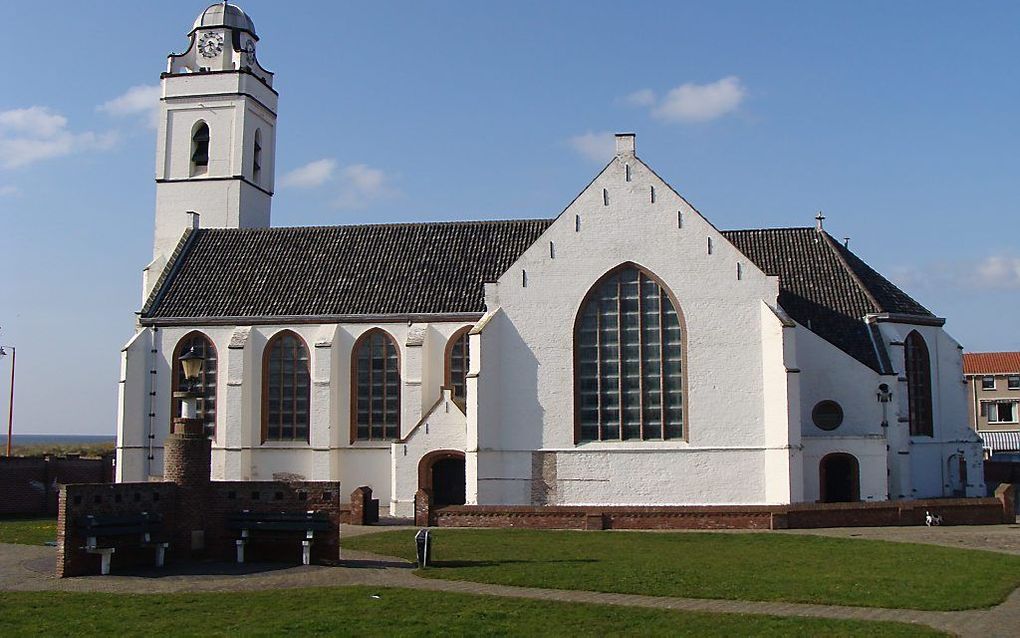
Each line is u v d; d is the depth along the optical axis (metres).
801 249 60.25
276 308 58.25
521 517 43.97
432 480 52.53
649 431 49.53
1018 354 115.56
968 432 57.88
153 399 58.56
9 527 44.31
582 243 50.84
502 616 22.12
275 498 31.80
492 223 62.72
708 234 49.94
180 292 60.69
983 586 25.86
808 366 53.34
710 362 49.22
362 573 28.95
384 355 56.91
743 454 48.41
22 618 22.16
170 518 31.31
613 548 35.28
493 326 50.66
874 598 24.33
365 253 61.69
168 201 71.00
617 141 51.25
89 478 60.28
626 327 50.22
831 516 42.72
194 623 21.47
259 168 74.06
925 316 57.72
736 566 30.17
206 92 71.31
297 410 57.41
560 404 50.03
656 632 20.48
